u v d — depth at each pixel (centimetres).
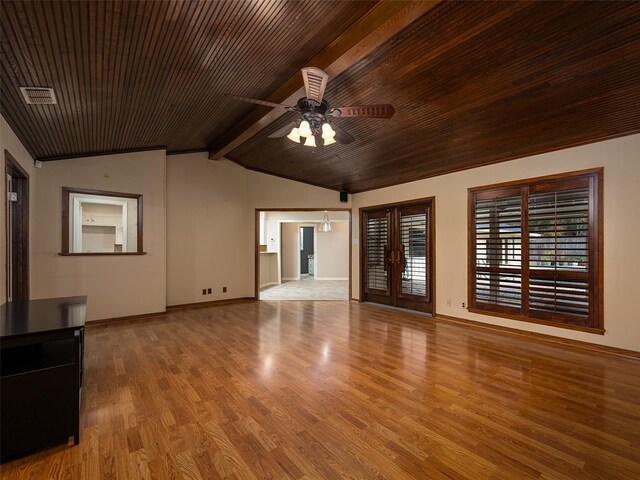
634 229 328
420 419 216
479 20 220
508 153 416
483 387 264
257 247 679
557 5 200
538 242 396
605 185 345
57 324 194
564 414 223
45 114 305
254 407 232
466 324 471
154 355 341
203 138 529
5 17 177
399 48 256
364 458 178
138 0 180
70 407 184
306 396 249
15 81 243
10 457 173
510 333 421
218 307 604
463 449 186
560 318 379
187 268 596
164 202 541
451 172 496
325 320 502
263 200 678
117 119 359
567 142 369
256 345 376
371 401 241
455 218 490
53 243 435
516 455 180
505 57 251
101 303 476
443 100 318
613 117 309
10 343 171
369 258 652
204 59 260
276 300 683
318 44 256
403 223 580
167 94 319
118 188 491
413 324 476
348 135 325
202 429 204
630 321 329
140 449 184
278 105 272
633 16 199
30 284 399
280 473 166
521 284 413
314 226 1068
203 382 274
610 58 235
